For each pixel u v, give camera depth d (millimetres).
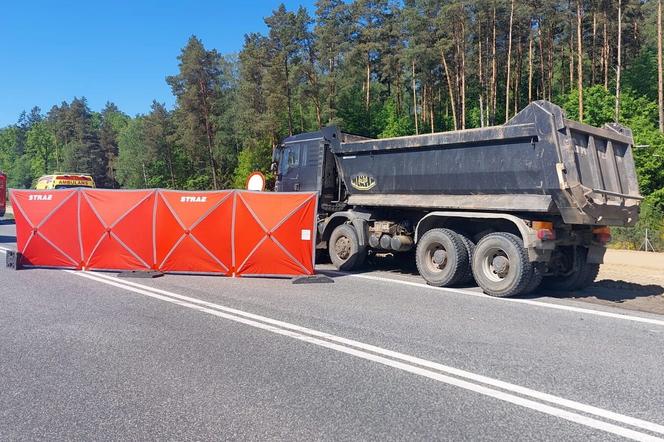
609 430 3777
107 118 119750
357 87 59344
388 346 5770
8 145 130750
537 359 5336
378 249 11508
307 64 48938
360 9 55062
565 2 48531
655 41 46406
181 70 56906
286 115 52625
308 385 4648
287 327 6559
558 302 8312
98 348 5742
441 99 60969
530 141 8477
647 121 30844
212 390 4547
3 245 16656
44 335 6254
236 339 6055
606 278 11172
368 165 11195
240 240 10406
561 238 8938
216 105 59000
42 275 10664
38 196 11547
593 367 5109
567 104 36688
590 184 8633
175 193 10750
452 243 9367
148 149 69250
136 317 7098
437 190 9977
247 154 52375
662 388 4582
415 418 3975
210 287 9344
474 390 4523
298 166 13047
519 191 8758
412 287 9508
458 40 48406
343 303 8008
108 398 4395
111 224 10977
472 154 9289
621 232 17469
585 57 49969
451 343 5887
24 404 4297
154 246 10750
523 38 53656
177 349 5684
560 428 3807
